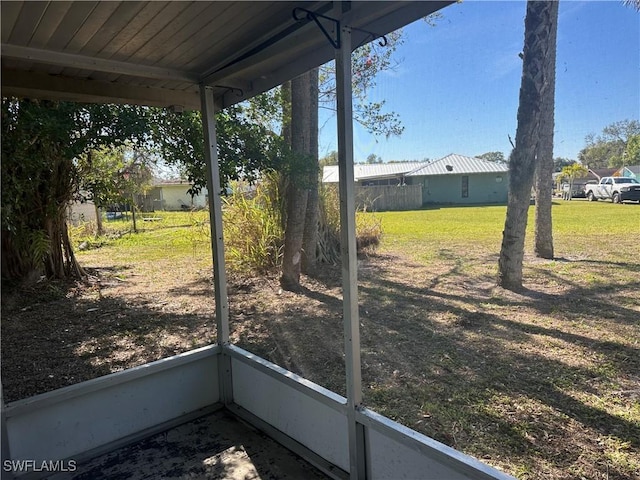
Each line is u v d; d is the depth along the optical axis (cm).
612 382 212
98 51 176
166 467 172
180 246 788
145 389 199
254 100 451
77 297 480
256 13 144
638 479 147
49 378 277
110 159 527
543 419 189
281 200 514
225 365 222
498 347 265
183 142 433
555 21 327
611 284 331
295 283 483
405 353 278
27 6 133
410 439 133
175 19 147
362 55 415
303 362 289
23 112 371
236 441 191
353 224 146
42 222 506
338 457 163
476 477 115
